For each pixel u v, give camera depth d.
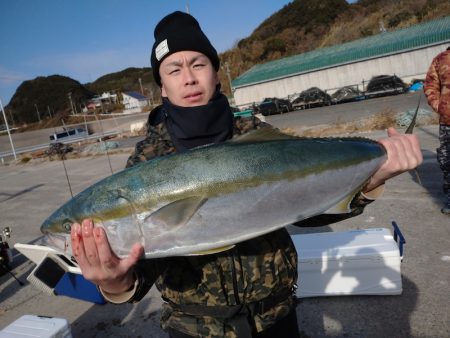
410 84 27.78
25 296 4.64
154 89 86.94
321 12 59.53
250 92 35.84
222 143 1.79
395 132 1.90
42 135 50.34
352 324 3.15
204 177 1.70
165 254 1.66
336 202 1.88
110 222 1.71
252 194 1.72
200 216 1.66
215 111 1.85
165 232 1.66
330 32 56.59
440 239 4.27
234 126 2.03
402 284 3.56
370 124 12.94
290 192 1.78
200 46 1.84
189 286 1.71
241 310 1.69
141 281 1.64
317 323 3.24
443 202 5.35
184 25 1.87
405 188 6.23
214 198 1.68
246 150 1.78
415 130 10.91
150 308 3.92
